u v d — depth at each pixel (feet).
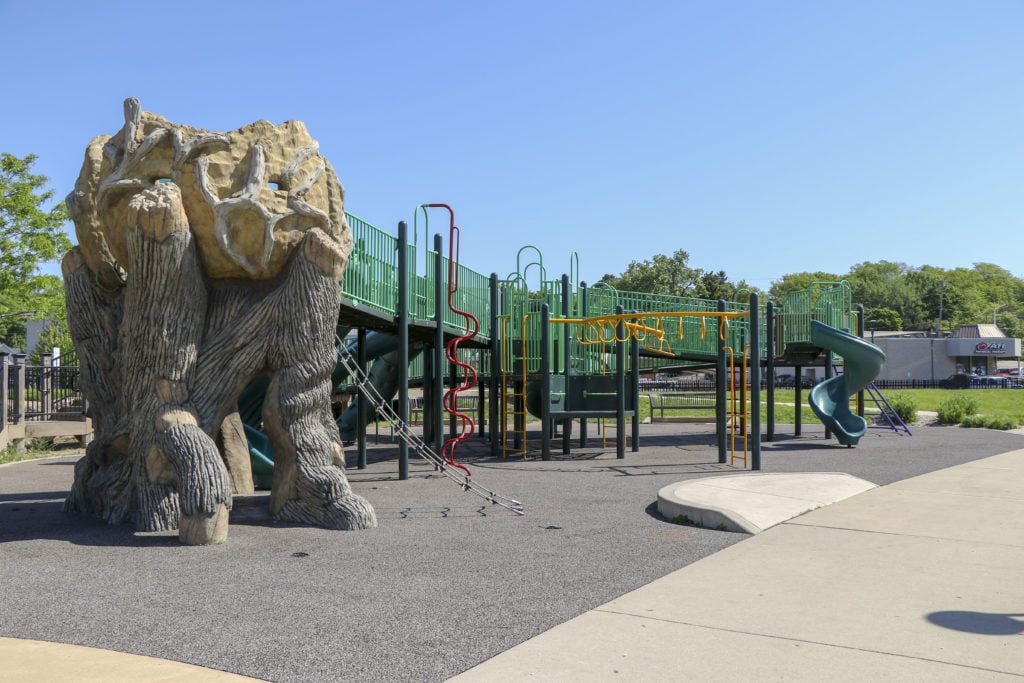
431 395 65.36
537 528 29.19
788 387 202.39
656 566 22.99
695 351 69.36
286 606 18.93
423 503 35.37
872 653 15.71
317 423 30.45
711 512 29.09
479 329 61.31
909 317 431.43
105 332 32.91
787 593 20.02
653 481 43.29
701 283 203.31
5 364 55.88
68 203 31.99
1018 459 50.93
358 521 28.96
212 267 29.71
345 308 39.99
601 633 16.92
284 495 30.04
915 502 33.60
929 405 129.49
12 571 22.43
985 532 27.55
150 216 27.71
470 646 16.11
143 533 28.12
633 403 62.44
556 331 60.75
